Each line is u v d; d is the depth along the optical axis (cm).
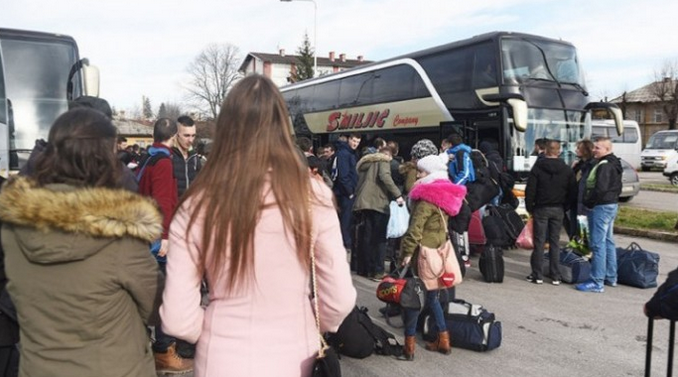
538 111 1164
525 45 1191
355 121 1609
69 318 199
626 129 2991
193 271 193
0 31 1002
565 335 575
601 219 739
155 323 222
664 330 591
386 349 508
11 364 310
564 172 764
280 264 189
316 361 198
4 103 719
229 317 192
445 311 543
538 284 788
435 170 502
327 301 201
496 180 948
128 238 204
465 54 1243
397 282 483
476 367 489
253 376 187
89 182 211
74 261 196
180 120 513
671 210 1581
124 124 6419
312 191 197
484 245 909
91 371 201
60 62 1025
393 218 788
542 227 780
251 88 197
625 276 779
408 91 1403
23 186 200
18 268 204
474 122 1202
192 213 191
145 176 443
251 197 185
